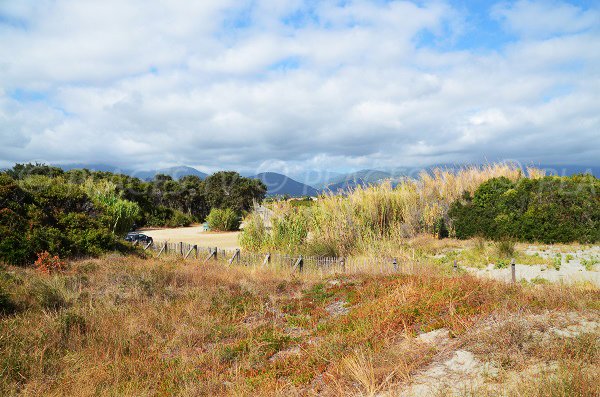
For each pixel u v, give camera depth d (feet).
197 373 21.48
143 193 178.60
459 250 55.67
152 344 26.00
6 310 28.25
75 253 52.47
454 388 15.16
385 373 17.20
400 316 23.79
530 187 62.39
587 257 47.70
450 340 19.81
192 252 70.28
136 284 37.06
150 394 19.49
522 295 25.09
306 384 18.66
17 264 44.62
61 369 21.39
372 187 67.10
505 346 17.46
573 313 21.13
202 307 32.99
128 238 87.71
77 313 28.32
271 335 26.63
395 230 60.03
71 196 60.34
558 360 15.39
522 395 13.32
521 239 59.16
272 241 62.49
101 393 19.15
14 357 21.03
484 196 65.57
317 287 38.65
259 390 18.57
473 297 25.13
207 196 215.10
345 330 25.07
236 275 45.68
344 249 55.93
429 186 73.05
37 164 160.66
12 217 48.93
